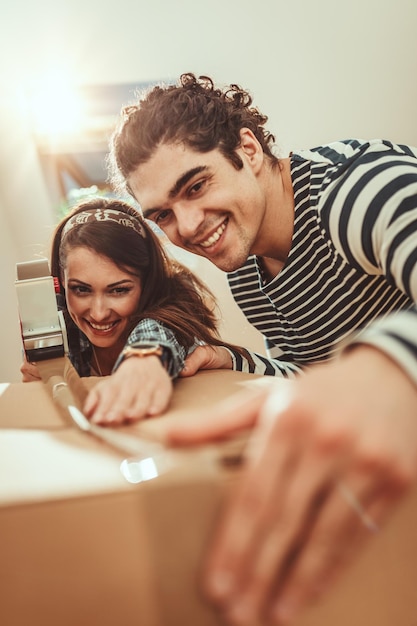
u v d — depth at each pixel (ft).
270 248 2.38
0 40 4.53
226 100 2.27
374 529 0.56
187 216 2.07
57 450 0.81
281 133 5.08
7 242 4.86
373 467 0.54
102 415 1.07
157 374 1.33
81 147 4.90
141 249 2.39
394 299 2.18
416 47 4.87
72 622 0.64
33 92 4.70
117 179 2.54
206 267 4.79
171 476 0.61
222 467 0.59
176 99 2.06
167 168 2.02
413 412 0.58
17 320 4.66
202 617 0.60
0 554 0.63
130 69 4.75
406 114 5.11
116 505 0.61
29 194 4.95
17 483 0.67
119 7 4.56
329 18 4.74
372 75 4.96
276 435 0.57
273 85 4.93
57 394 1.26
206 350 1.82
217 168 2.06
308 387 0.60
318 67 4.89
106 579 0.62
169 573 0.61
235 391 1.34
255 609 0.56
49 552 0.63
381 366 0.62
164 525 0.60
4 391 1.40
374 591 0.66
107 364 2.57
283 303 2.38
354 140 2.02
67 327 2.52
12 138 4.80
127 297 2.37
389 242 1.44
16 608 0.63
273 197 2.29
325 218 1.78
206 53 4.78
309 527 0.55
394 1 4.70
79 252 2.30
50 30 4.56
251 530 0.56
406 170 1.59
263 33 4.75
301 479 0.55
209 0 4.62
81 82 4.74
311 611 0.65
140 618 0.62
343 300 2.23
